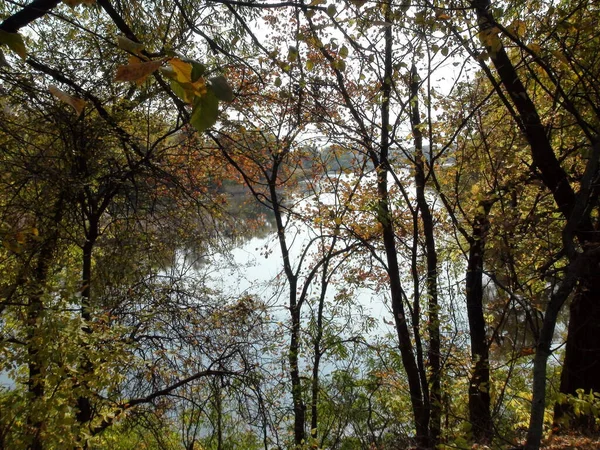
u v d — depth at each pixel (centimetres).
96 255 873
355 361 898
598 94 579
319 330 901
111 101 775
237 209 1198
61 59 746
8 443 370
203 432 945
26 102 561
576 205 347
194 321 803
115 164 766
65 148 630
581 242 676
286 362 865
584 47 623
